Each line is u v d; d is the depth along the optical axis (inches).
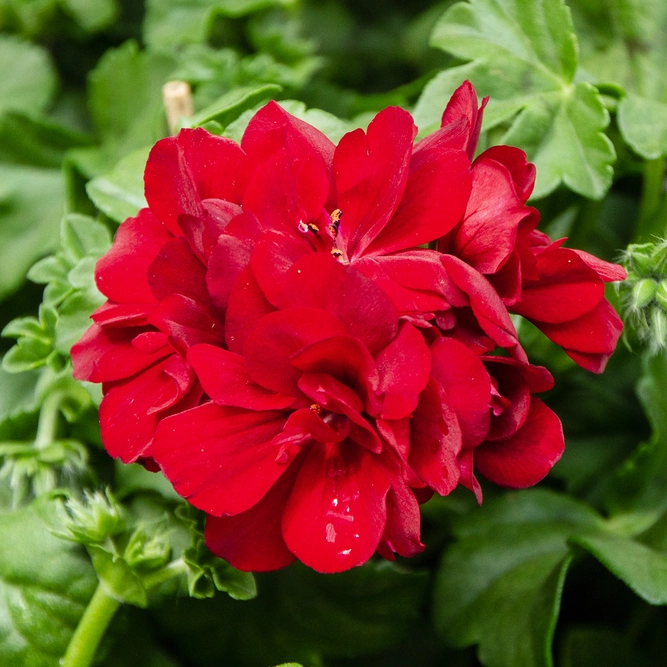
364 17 28.0
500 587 20.4
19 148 23.1
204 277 17.3
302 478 17.2
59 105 26.2
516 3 20.6
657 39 21.3
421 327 17.0
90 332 17.7
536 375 17.1
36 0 24.6
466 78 20.4
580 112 20.3
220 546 17.2
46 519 19.5
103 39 26.4
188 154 17.5
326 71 27.2
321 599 20.5
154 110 22.4
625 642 21.1
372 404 16.8
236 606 20.5
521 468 17.4
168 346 17.4
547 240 17.6
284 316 16.7
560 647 21.1
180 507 19.2
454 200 17.2
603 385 21.6
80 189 22.0
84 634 19.1
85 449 20.4
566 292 17.4
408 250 17.4
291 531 17.1
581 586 21.6
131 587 19.0
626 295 19.4
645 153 20.1
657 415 20.6
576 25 21.6
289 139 17.5
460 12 20.8
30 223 23.0
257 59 22.1
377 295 16.8
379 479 17.0
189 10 23.7
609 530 20.9
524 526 20.9
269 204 17.4
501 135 20.4
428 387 16.8
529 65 20.5
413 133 17.2
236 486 17.0
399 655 21.5
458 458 17.0
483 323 16.8
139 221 18.0
